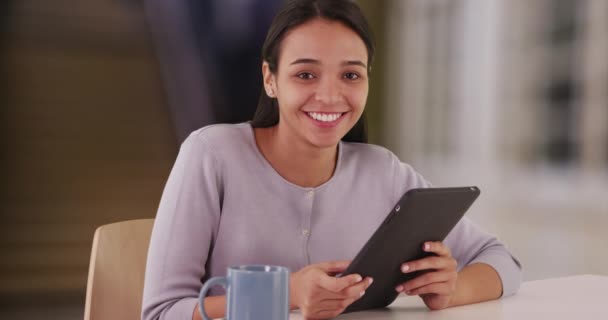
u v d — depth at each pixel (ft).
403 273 3.77
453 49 18.29
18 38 17.47
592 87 14.42
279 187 4.36
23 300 12.69
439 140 18.80
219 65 21.56
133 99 18.20
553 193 15.10
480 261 4.42
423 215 3.43
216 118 20.97
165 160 17.58
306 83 3.99
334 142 4.10
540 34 15.69
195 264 4.02
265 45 4.21
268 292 2.70
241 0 21.74
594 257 13.46
